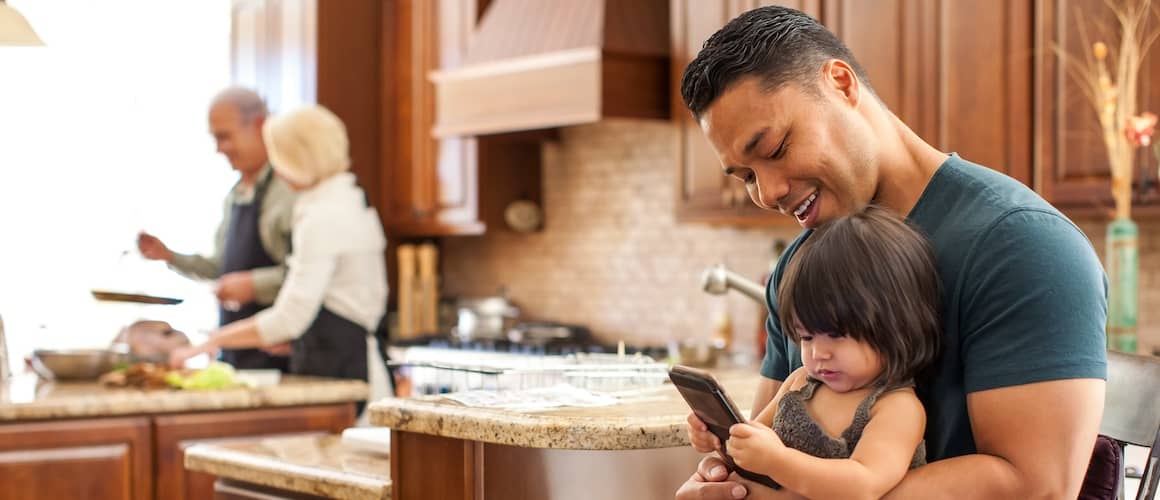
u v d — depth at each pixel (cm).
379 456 242
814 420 155
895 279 147
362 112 625
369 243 396
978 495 143
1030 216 147
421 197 614
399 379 525
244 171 441
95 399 333
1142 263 403
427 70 606
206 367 373
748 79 156
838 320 148
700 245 542
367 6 626
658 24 503
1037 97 368
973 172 156
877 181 162
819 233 155
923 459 152
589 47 485
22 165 683
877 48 409
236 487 246
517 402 209
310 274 384
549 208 611
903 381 151
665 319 557
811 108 156
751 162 160
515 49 525
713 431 161
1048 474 141
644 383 237
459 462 201
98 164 693
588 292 594
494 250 644
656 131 560
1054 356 141
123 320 658
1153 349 382
